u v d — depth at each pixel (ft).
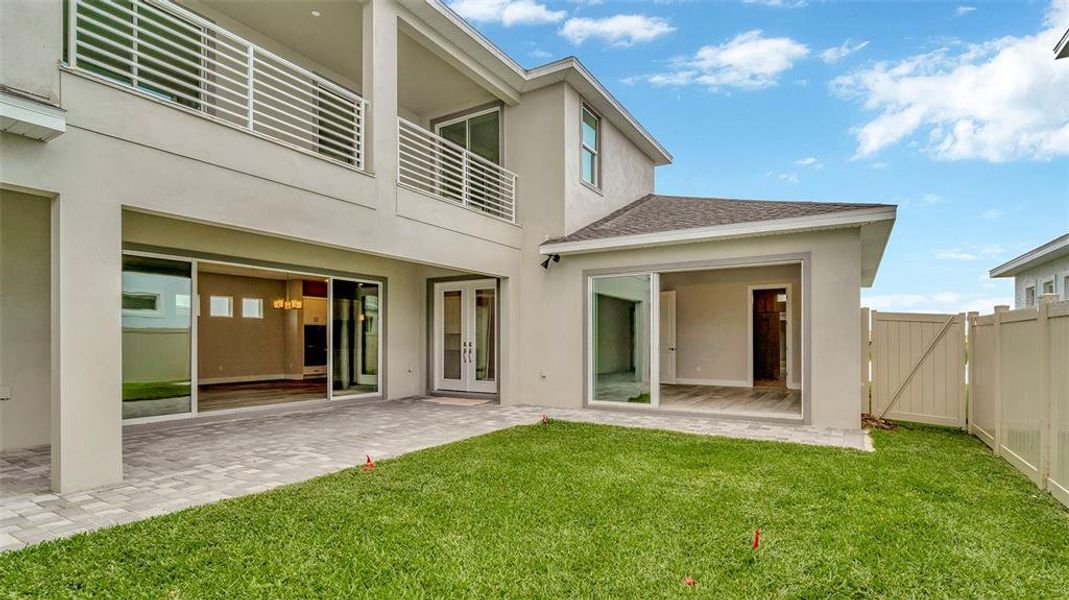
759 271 34.17
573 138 33.47
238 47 27.14
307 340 48.78
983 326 21.44
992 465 17.38
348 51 29.99
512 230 32.53
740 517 12.42
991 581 9.52
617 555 10.44
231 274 44.68
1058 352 14.03
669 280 37.06
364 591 9.05
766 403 31.48
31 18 13.14
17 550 10.51
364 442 21.15
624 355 29.94
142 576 9.45
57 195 13.79
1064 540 11.20
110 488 14.67
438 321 36.91
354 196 22.08
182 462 17.72
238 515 12.35
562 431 23.09
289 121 29.91
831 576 9.64
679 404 31.01
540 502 13.43
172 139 16.14
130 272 22.56
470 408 30.89
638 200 43.37
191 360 24.76
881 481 15.31
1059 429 13.91
